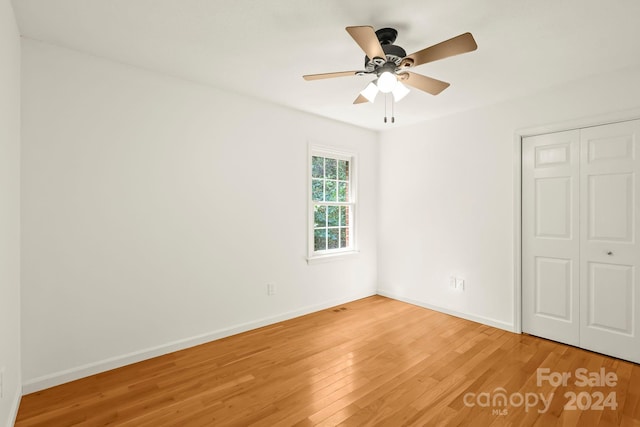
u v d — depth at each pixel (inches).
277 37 84.0
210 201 117.8
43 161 86.4
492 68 100.6
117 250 98.3
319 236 158.2
